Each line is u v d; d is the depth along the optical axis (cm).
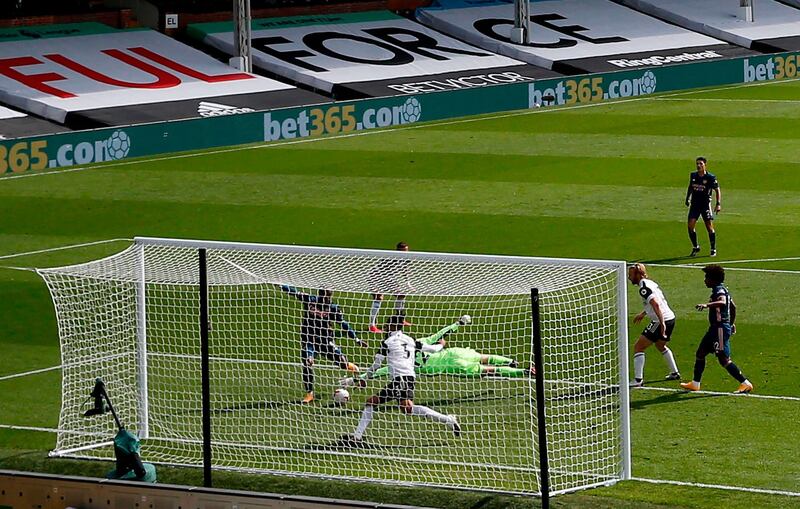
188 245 5872
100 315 6681
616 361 6444
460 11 18062
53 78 14525
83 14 16488
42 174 11662
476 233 9369
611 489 5050
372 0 18262
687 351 6812
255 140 12950
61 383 6488
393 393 5516
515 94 14350
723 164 11438
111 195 10806
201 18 16900
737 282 8025
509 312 6906
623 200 10231
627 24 18238
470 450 5447
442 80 15625
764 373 6412
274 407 5997
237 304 7300
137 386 5922
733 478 5125
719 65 15688
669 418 5844
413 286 5719
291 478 5216
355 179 11200
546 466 4609
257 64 15850
